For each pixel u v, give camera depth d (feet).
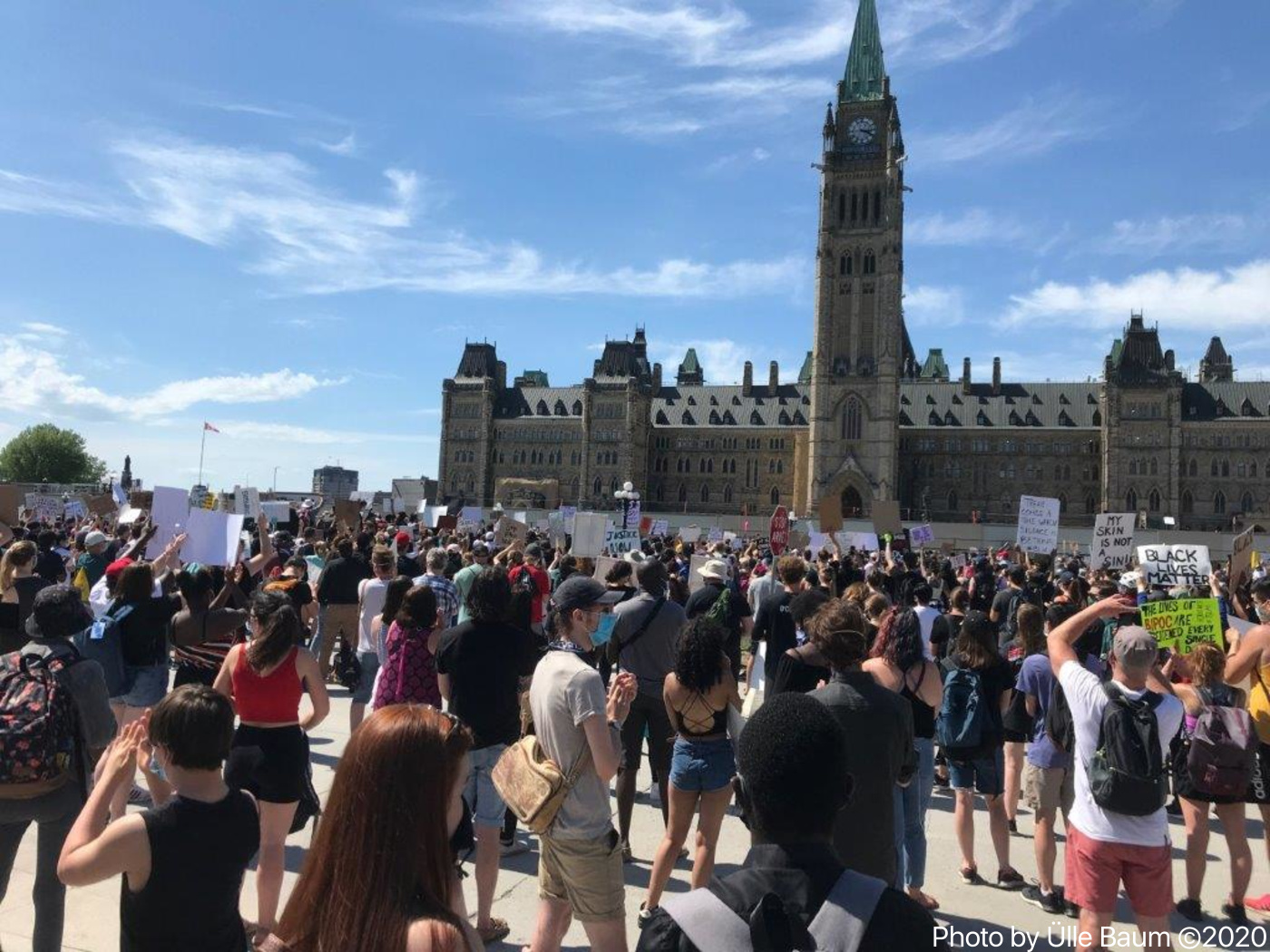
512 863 38.73
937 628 45.83
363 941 12.66
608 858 26.25
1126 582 63.10
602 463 593.42
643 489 603.26
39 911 25.58
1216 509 490.90
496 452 623.36
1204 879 40.98
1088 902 27.25
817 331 527.81
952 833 46.09
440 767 13.89
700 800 32.32
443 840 13.82
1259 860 44.01
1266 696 37.86
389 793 13.35
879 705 26.18
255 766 28.91
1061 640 29.17
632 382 592.60
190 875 17.51
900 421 565.12
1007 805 44.52
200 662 38.73
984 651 38.93
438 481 629.10
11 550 42.16
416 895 13.33
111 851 16.94
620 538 111.75
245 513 99.19
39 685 25.72
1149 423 501.15
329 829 13.58
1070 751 36.27
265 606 29.60
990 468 543.39
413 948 12.46
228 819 18.33
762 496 586.45
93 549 63.41
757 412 603.67
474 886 36.24
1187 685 38.52
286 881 35.53
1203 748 36.01
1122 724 26.71
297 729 30.04
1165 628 39.32
